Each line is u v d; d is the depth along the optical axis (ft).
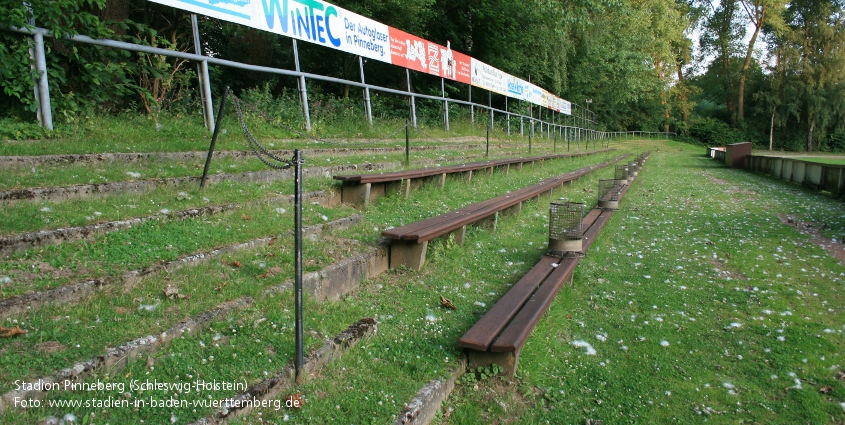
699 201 40.55
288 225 16.37
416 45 51.55
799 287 19.25
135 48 23.72
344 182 21.61
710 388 12.23
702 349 14.17
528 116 90.02
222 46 48.93
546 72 102.68
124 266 11.69
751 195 45.57
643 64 135.85
